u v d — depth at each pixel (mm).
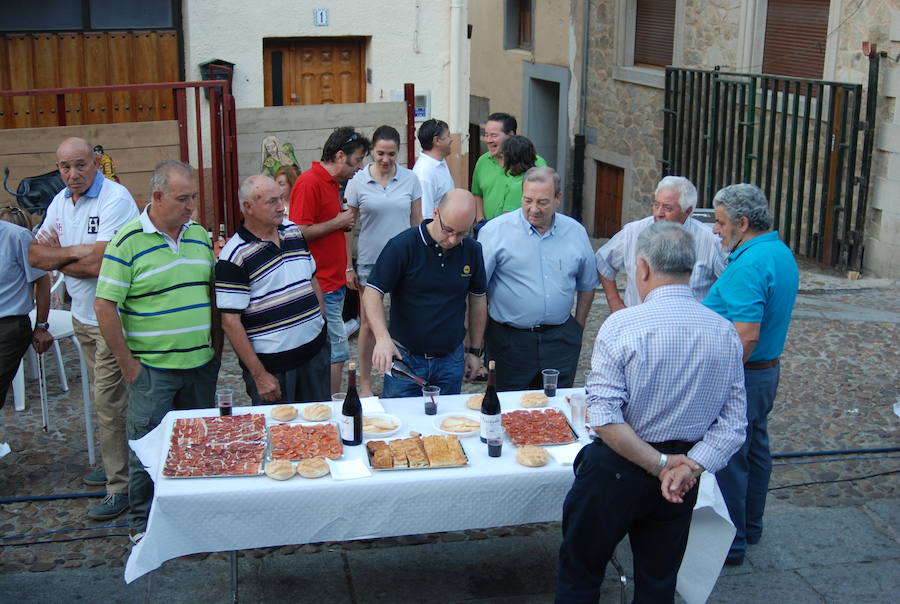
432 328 4496
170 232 4164
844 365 6672
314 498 3414
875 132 9102
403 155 8312
